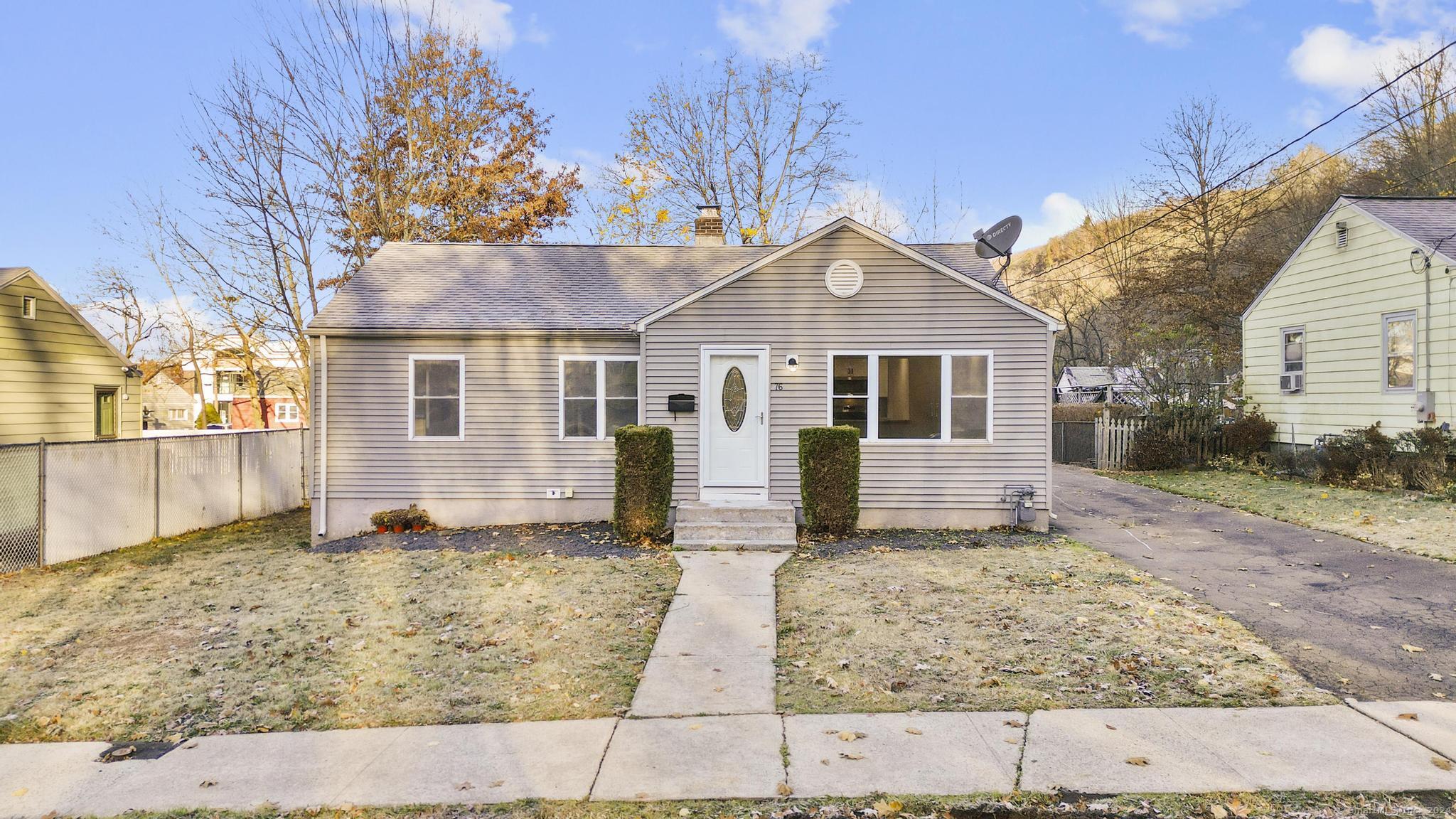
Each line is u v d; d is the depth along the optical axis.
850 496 10.90
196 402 48.25
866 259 11.60
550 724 5.18
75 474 11.97
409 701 5.59
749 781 4.34
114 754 4.86
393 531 12.41
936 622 7.02
